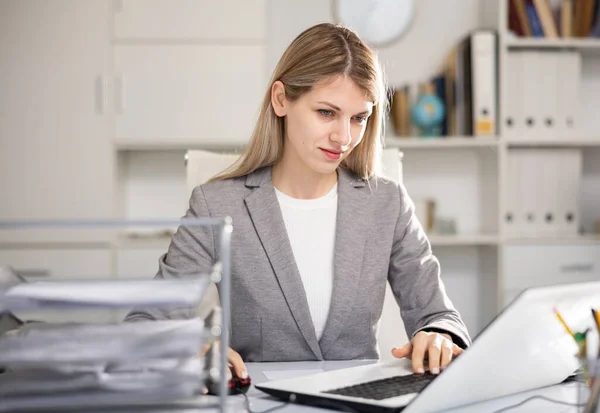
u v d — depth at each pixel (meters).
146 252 3.22
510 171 3.40
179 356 0.84
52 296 0.83
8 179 3.24
